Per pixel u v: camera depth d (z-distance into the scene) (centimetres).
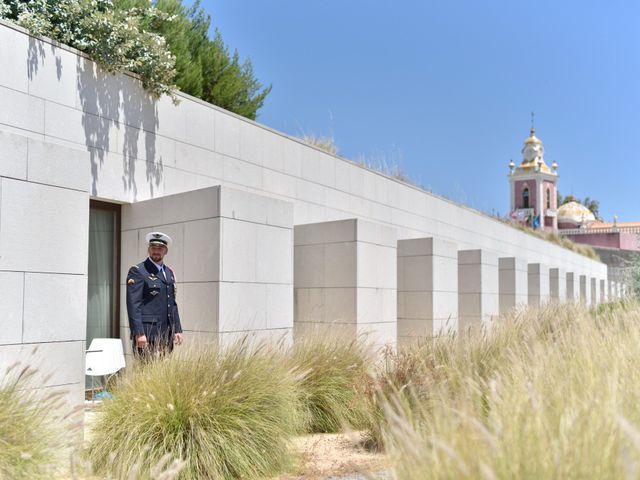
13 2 738
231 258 743
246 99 1376
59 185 531
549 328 758
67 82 743
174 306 641
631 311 767
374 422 536
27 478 373
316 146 1337
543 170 5775
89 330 792
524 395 321
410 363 555
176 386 458
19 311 492
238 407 467
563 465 237
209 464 432
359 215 1373
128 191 820
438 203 1766
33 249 507
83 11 779
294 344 679
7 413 385
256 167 1060
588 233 5244
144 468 417
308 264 1048
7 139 495
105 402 479
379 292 1038
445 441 267
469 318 1488
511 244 2348
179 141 905
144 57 829
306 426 592
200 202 752
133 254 823
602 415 291
